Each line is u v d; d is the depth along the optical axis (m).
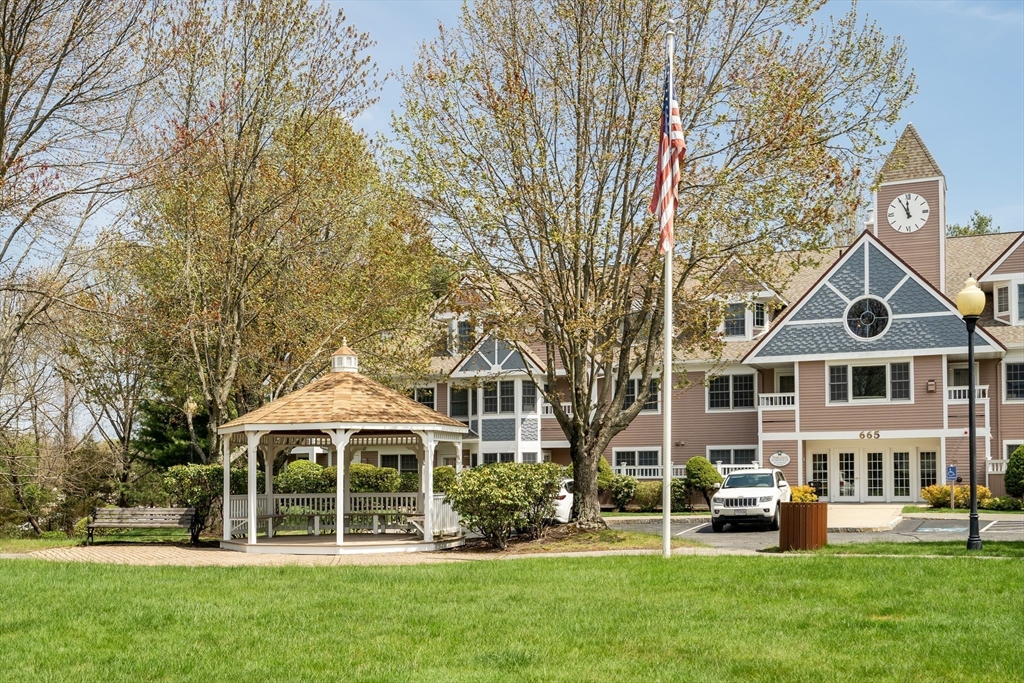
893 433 37.78
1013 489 34.25
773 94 22.52
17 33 25.66
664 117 19.58
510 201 22.98
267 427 23.88
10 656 11.27
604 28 23.20
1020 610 12.72
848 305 38.81
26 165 23.78
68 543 25.94
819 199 22.08
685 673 10.19
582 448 24.92
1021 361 37.94
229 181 29.23
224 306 29.48
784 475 39.25
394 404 24.83
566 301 23.73
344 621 13.17
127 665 10.83
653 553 20.41
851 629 11.98
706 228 22.88
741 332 42.94
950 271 41.88
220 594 15.55
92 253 27.00
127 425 41.19
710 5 23.22
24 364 33.25
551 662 10.79
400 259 29.92
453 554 22.89
